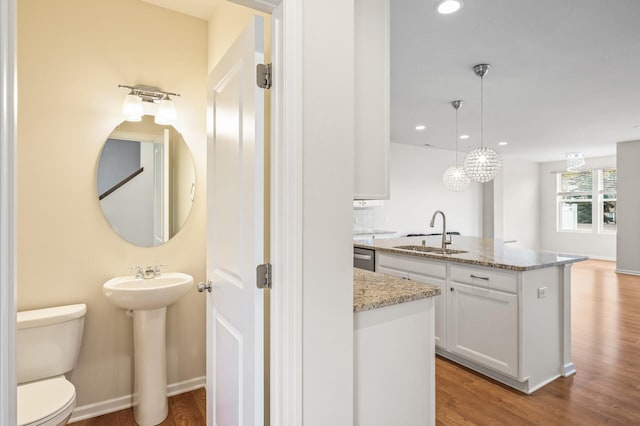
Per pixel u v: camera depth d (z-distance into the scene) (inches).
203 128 96.7
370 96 54.3
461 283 106.9
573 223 351.3
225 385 59.9
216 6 89.7
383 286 63.7
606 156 323.9
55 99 78.7
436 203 291.9
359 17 53.5
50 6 77.9
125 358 86.7
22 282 75.5
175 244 93.8
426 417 61.1
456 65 120.7
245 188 50.1
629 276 251.9
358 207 244.2
